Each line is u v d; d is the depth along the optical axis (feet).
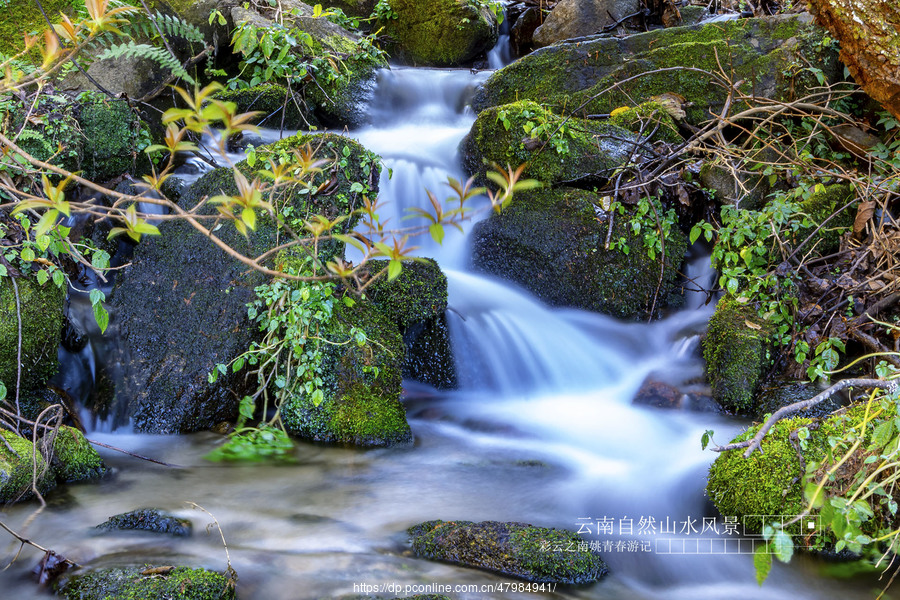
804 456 10.75
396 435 14.15
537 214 18.66
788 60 19.92
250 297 14.46
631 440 14.75
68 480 12.35
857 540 8.32
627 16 26.86
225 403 14.44
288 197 15.01
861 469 10.10
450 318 17.15
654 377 16.60
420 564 10.17
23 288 13.76
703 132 19.31
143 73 18.53
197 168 19.24
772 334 15.46
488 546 10.22
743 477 11.14
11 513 11.18
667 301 18.57
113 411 14.67
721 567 10.39
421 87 25.20
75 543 10.34
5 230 13.64
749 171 17.95
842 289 15.49
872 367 14.16
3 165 13.32
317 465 13.28
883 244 15.47
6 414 12.42
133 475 12.76
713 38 21.17
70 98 15.98
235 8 21.31
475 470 13.34
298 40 22.15
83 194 16.35
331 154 15.62
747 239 17.30
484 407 16.47
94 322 15.39
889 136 18.33
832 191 17.74
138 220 7.48
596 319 18.21
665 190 18.53
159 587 8.95
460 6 28.37
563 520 11.60
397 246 7.14
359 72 24.12
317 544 10.59
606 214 18.31
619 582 9.99
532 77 23.30
